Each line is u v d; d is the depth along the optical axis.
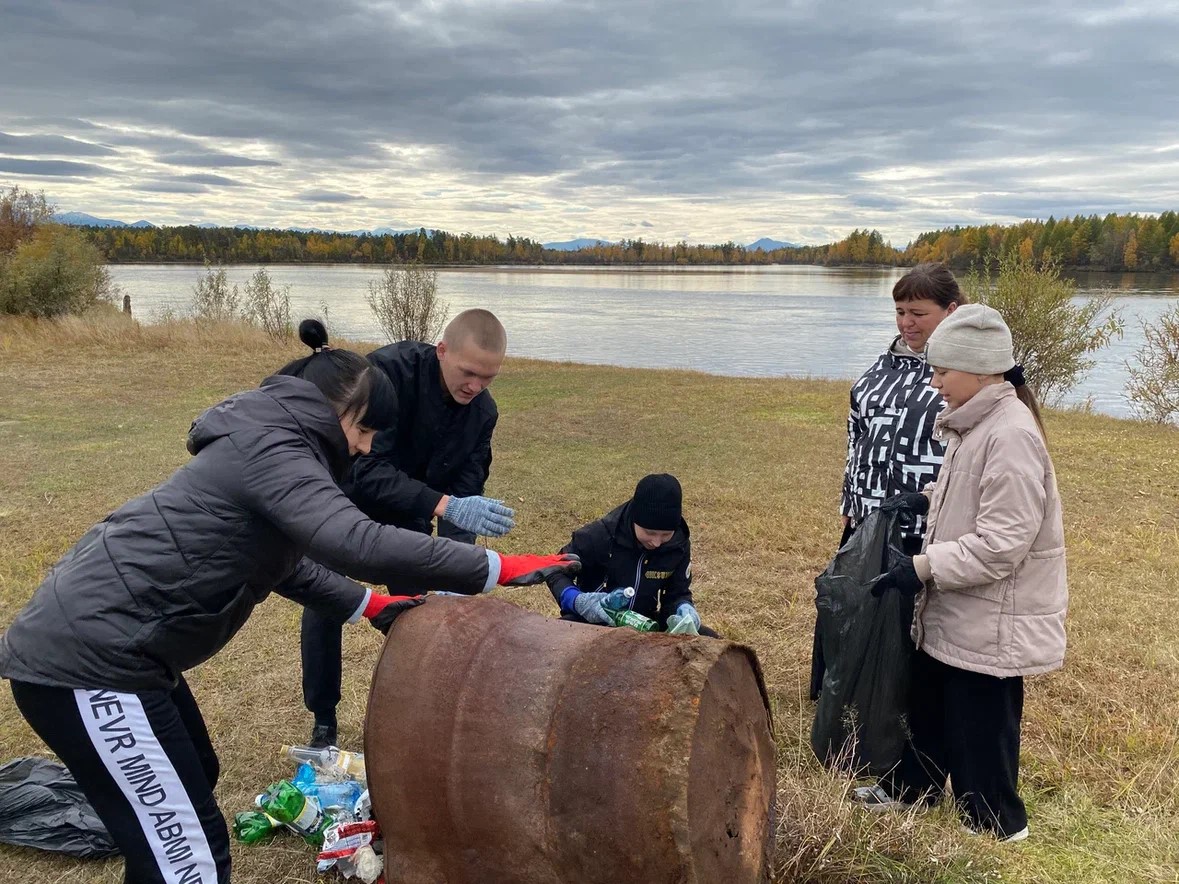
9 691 4.44
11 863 3.09
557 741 2.20
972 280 17.25
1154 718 4.20
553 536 7.31
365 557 2.21
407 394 3.46
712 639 2.30
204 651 2.38
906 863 3.00
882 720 3.40
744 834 2.33
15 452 10.20
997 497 2.95
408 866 2.48
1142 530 7.52
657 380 17.88
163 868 2.31
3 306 24.73
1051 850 3.20
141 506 2.29
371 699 2.46
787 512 8.01
